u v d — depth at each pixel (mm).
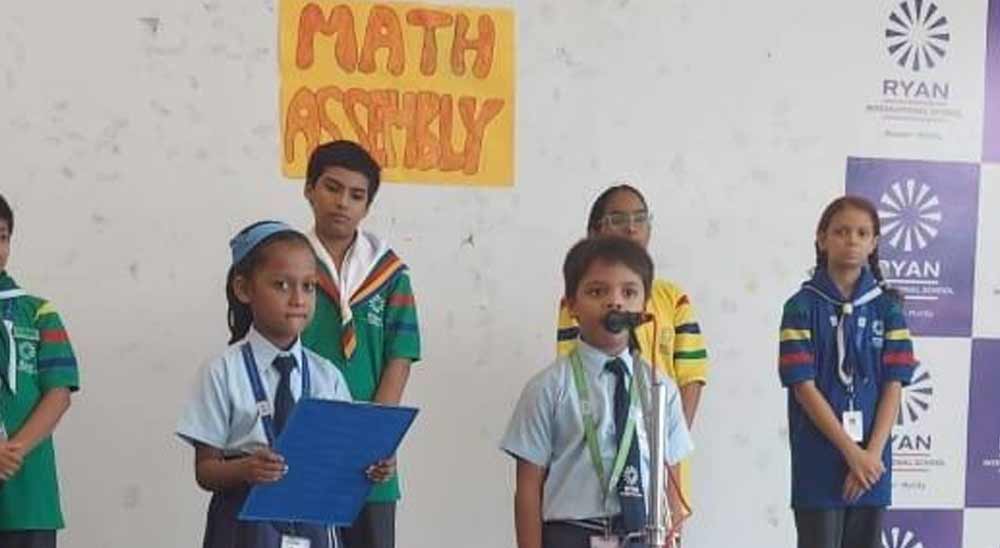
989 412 3908
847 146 3854
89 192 3338
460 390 3590
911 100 3887
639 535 2373
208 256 3418
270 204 3451
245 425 2373
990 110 3912
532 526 2469
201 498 3432
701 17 3742
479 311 3600
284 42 3451
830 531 3131
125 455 3373
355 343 2848
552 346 3650
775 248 3814
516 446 2508
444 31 3557
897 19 3877
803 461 3168
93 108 3336
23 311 2750
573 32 3648
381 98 3514
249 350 2416
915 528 3885
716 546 3797
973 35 3916
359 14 3496
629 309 2439
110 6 3342
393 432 2264
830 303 3182
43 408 2701
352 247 2920
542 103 3631
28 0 3289
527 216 3627
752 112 3787
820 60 3832
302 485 2236
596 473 2432
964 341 3914
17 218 3287
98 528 3354
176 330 3404
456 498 3594
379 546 2842
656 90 3713
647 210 3285
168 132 3387
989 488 3912
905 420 3887
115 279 3361
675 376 3199
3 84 3277
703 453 3787
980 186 3922
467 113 3576
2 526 2654
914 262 3887
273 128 3449
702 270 3764
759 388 3820
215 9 3408
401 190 3535
